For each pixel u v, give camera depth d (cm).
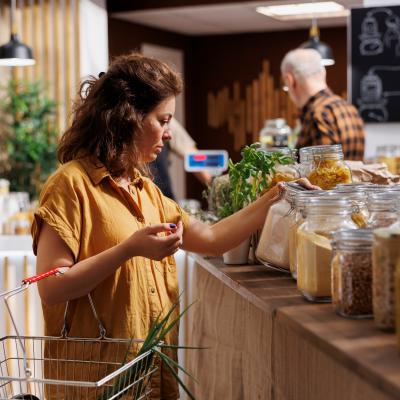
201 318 298
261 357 219
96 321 230
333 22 1024
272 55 1102
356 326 156
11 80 858
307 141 517
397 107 712
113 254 214
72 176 226
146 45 1012
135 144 233
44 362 233
